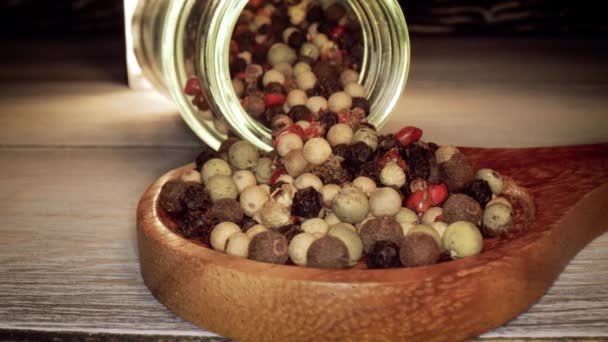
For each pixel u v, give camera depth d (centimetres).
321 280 15
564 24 56
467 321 15
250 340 15
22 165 26
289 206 18
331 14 25
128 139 28
